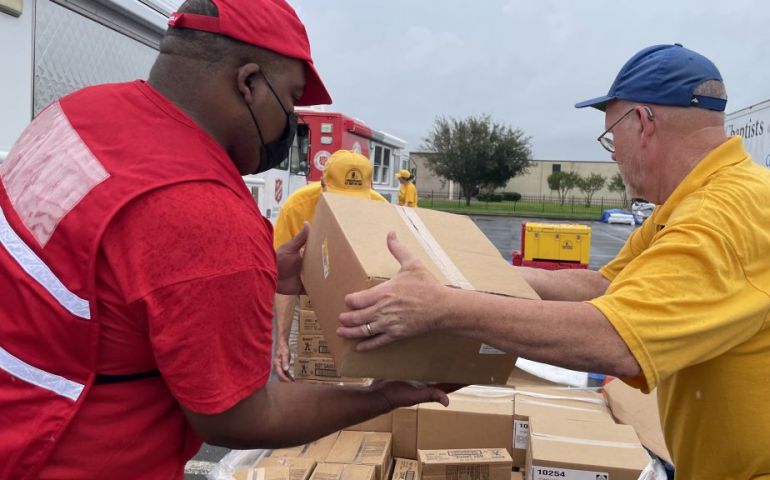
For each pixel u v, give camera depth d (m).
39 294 1.22
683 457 1.79
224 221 1.23
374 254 1.52
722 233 1.50
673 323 1.43
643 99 1.78
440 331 1.40
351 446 2.99
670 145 1.77
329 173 3.90
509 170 51.28
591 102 1.95
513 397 3.29
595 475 2.57
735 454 1.65
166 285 1.18
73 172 1.26
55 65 3.22
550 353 1.42
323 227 1.75
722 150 1.70
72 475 1.25
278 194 8.60
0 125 2.85
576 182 59.00
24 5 2.96
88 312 1.21
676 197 1.72
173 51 1.37
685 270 1.46
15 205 1.31
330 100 1.60
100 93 1.40
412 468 2.99
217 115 1.38
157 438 1.32
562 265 10.99
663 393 1.84
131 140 1.28
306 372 3.50
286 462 2.80
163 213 1.20
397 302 1.37
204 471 3.94
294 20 1.45
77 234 1.21
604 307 1.43
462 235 1.88
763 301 1.49
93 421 1.25
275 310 3.62
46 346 1.23
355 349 1.42
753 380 1.59
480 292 1.45
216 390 1.23
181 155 1.27
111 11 3.66
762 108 8.16
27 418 1.24
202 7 1.35
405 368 1.48
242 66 1.37
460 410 3.07
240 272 1.23
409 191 16.12
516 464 3.05
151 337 1.20
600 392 3.59
